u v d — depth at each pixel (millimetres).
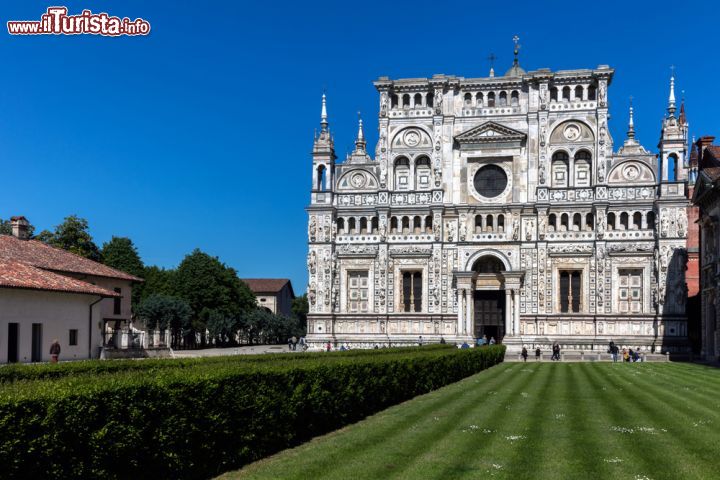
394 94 100062
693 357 84750
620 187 92438
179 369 23016
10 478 14555
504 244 94750
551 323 92688
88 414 16359
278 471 20766
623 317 90750
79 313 64688
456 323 94750
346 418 29656
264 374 23484
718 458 21969
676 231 89500
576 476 19797
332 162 99938
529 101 96188
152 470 18375
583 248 92938
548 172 94875
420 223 97938
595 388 44219
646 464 21156
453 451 23188
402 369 37719
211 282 130625
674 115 91250
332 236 98000
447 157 97625
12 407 14586
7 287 54094
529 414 31656
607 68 93750
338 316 97562
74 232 109188
